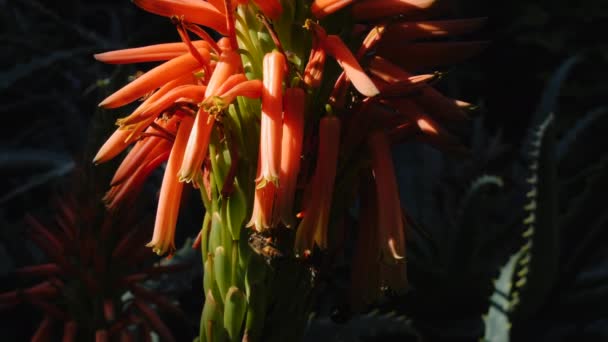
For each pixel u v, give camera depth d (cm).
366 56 36
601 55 148
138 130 34
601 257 89
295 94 33
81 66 111
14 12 119
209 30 102
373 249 36
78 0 123
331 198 34
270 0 34
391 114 35
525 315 63
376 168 34
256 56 35
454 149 35
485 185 74
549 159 59
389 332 53
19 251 65
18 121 118
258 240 35
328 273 36
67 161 91
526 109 152
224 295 36
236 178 35
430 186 91
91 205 43
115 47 108
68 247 44
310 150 35
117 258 43
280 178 33
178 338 55
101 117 43
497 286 58
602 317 74
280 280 36
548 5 151
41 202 100
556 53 149
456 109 35
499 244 78
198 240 38
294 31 35
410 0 34
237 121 35
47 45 116
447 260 74
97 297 43
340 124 34
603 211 68
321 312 61
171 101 34
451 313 75
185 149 34
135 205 44
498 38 151
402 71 35
